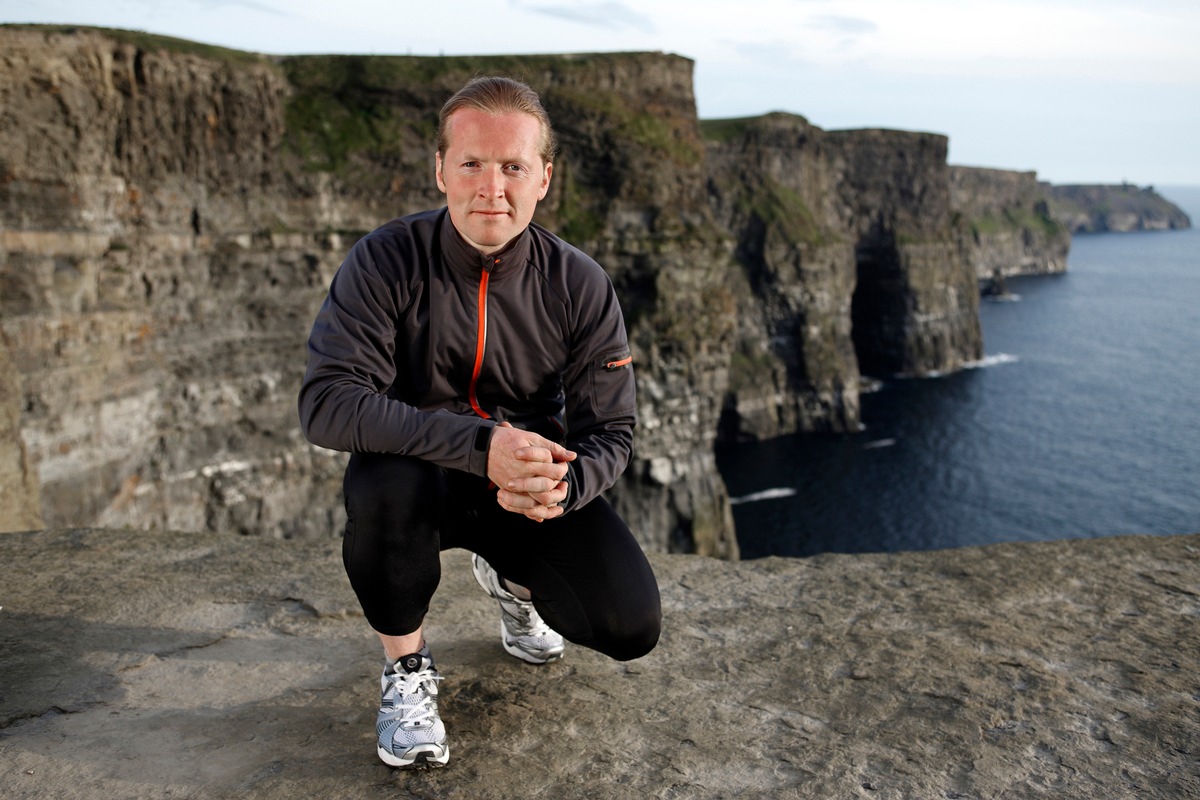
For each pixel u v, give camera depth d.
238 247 25.83
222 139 25.20
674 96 34.91
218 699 2.59
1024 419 68.88
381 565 2.06
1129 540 3.92
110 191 22.42
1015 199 169.00
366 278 2.11
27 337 20.19
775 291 61.31
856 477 53.91
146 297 23.86
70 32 20.91
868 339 81.00
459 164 2.00
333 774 2.19
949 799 2.12
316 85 28.06
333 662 2.84
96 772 2.20
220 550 3.85
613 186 33.47
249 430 26.67
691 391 35.78
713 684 2.71
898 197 76.81
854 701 2.60
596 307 2.26
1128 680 2.70
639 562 2.21
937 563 3.71
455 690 2.63
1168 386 83.38
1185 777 2.21
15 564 3.61
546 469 1.92
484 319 2.18
